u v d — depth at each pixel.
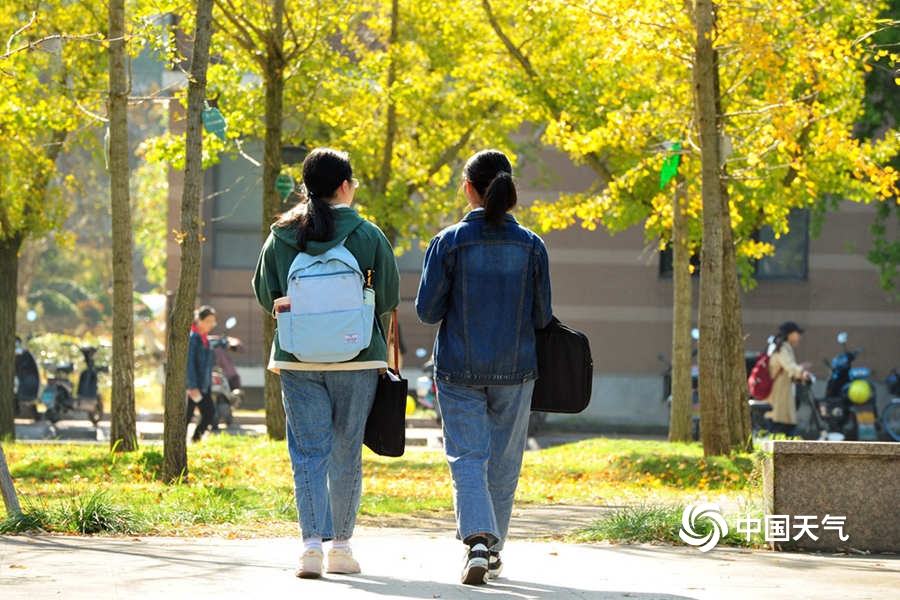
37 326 71.94
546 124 29.84
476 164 8.91
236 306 41.94
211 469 20.08
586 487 20.56
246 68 26.97
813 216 37.44
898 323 41.50
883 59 32.12
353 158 29.94
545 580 8.83
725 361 24.77
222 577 8.54
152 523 12.67
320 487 8.61
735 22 21.25
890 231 41.22
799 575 9.36
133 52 22.77
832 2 24.16
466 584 8.38
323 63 26.67
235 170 42.03
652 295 41.28
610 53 21.91
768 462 11.59
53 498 14.57
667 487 20.72
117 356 21.80
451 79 36.22
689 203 26.59
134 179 71.25
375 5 30.17
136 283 94.69
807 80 21.20
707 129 22.06
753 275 41.62
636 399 40.97
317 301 8.53
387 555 10.34
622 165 27.45
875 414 33.66
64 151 30.56
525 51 29.22
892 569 10.00
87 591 7.77
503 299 8.58
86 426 35.22
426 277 8.64
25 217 29.34
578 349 8.87
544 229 26.14
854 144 21.75
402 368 42.28
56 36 18.06
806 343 41.53
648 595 8.05
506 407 8.73
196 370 27.12
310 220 8.72
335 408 8.81
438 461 25.70
